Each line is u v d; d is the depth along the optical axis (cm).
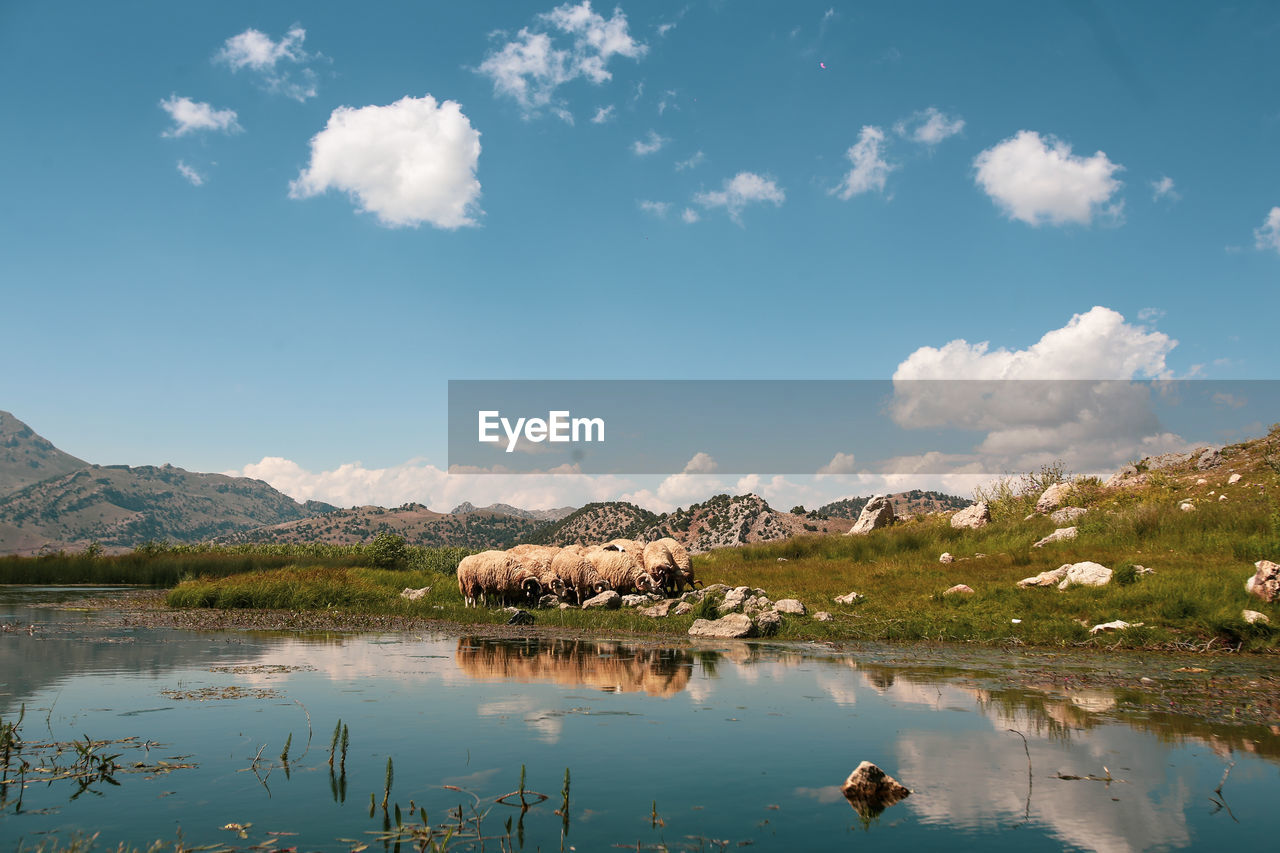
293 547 5116
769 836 412
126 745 595
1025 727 665
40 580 3466
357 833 417
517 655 1102
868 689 837
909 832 422
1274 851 393
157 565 3538
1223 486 2533
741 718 693
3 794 482
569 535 11169
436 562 3728
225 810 454
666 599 1902
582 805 465
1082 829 428
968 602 1523
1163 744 608
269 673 927
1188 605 1279
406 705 741
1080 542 2008
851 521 7494
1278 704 761
